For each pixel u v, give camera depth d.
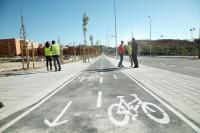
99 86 10.59
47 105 7.26
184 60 31.06
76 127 5.08
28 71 20.41
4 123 5.60
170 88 9.38
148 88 9.57
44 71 19.83
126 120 5.42
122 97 7.95
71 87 10.66
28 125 5.38
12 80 14.13
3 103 7.69
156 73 15.08
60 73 17.42
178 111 6.04
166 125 5.01
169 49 65.31
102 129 4.89
